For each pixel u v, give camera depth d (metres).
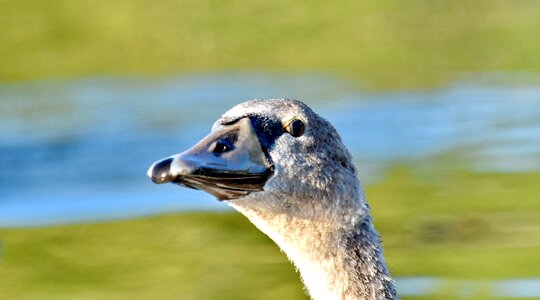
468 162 16.44
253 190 8.39
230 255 13.28
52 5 25.12
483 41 23.09
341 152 8.76
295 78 22.19
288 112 8.62
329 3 25.12
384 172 16.31
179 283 12.22
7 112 21.14
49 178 17.06
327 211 8.61
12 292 12.30
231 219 14.70
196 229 14.29
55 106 21.36
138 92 22.05
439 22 23.94
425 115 19.42
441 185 15.48
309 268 8.77
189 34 24.12
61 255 13.59
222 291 11.95
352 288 8.68
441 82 21.50
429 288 11.93
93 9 25.17
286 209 8.54
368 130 18.75
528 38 22.80
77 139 19.28
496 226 13.61
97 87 22.58
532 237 13.02
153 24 24.44
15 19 24.95
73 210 15.48
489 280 12.09
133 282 12.51
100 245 13.81
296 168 8.50
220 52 23.59
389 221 14.00
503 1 24.72
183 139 19.09
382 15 24.39
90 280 12.45
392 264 12.62
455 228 13.49
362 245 8.73
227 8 24.91
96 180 16.84
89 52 24.02
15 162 18.06
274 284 12.21
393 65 22.47
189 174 8.00
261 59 23.25
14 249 13.90
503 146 17.27
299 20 24.25
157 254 13.40
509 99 20.06
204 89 21.98
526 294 11.65
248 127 8.50
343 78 22.05
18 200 16.00
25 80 23.05
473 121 18.78
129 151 18.48
